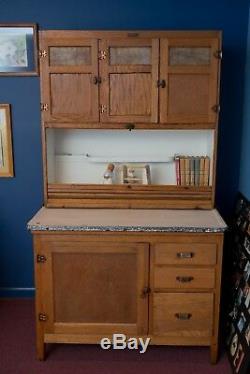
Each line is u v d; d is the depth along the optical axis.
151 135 3.00
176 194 2.79
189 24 2.89
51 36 2.56
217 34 2.54
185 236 2.44
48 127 2.68
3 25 2.91
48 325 2.57
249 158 2.80
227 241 3.07
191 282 2.50
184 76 2.59
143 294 2.51
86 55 2.58
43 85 2.62
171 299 2.52
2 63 2.96
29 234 3.21
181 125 2.65
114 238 2.45
